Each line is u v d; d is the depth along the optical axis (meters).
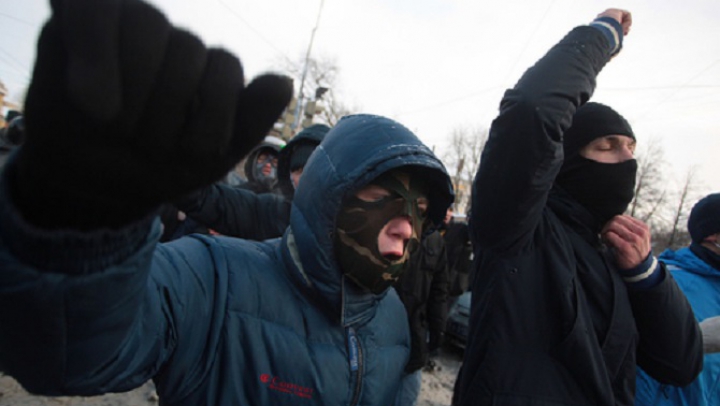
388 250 1.04
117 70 0.37
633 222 1.31
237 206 1.97
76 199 0.41
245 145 0.46
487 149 1.19
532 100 1.06
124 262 0.49
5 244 0.44
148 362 0.71
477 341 1.29
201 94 0.42
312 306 1.05
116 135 0.39
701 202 1.93
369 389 1.08
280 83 0.47
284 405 0.94
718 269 1.84
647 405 1.61
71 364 0.54
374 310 1.16
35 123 0.38
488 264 1.34
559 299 1.20
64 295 0.47
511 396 1.17
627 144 1.38
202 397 0.87
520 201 1.13
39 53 0.38
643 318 1.31
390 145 1.02
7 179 0.43
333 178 1.01
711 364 1.60
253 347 0.92
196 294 0.86
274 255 1.13
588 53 1.14
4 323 0.49
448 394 3.92
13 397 2.47
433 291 2.60
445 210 1.29
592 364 1.16
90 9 0.35
